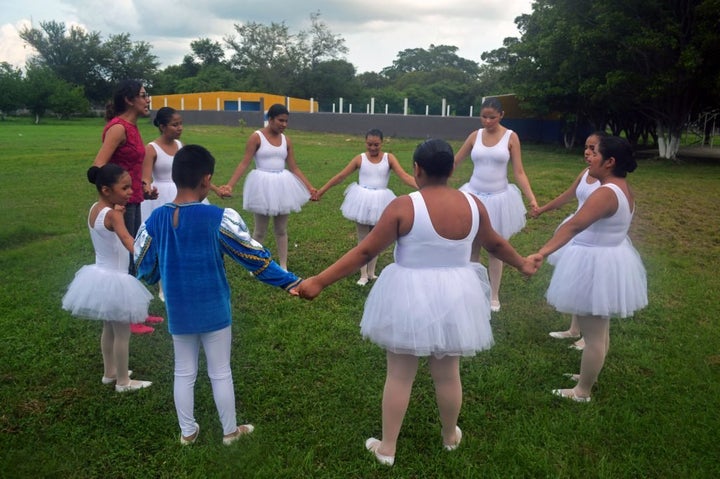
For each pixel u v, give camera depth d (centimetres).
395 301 293
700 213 1033
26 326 494
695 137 3684
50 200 1077
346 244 795
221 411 328
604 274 362
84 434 346
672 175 1603
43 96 4794
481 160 566
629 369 439
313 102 5544
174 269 306
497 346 477
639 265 389
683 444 338
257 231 657
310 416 364
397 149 2456
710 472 313
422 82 7925
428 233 290
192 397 330
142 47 7131
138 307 371
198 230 305
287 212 643
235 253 307
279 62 6838
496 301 567
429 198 294
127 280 372
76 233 835
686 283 645
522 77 2416
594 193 362
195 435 336
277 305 555
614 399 392
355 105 6100
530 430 351
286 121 639
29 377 410
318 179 1392
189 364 325
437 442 341
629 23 1805
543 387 411
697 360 449
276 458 320
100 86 6944
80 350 455
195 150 313
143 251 313
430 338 286
